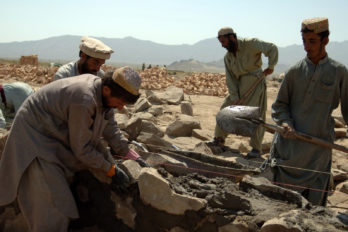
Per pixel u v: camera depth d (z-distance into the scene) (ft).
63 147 9.61
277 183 12.85
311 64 12.24
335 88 12.08
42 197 9.33
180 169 11.78
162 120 29.37
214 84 56.70
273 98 45.96
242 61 20.43
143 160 11.53
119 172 10.22
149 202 10.03
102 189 10.96
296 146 12.67
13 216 11.41
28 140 9.23
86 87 8.98
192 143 22.24
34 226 9.54
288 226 8.25
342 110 12.49
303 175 12.60
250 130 11.59
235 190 10.49
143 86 49.29
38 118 9.29
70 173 9.99
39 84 51.37
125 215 10.65
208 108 36.37
